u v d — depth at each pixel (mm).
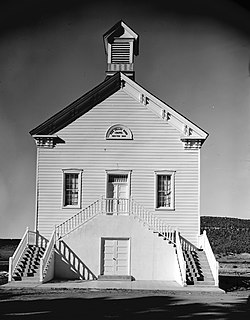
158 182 24516
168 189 24469
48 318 11805
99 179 24562
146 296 16344
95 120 24906
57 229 24016
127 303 14586
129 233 22422
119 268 22297
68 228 24031
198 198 24312
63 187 24500
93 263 22281
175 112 24734
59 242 22422
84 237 22422
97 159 24656
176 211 24250
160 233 22500
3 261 29172
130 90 25062
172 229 24094
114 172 24547
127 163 24609
